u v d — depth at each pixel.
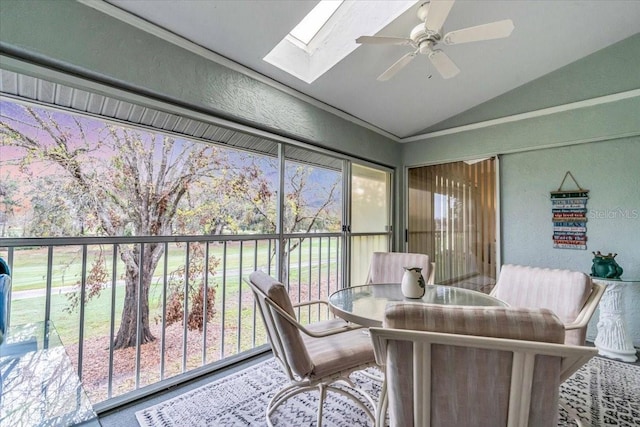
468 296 1.94
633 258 2.79
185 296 2.28
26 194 2.30
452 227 3.89
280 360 1.55
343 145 3.37
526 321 0.82
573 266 3.07
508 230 3.47
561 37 2.71
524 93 3.35
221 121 2.31
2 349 1.37
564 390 2.05
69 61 1.57
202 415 1.78
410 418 0.93
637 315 2.77
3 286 1.33
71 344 2.41
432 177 4.10
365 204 3.86
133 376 2.63
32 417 1.01
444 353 0.86
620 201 2.86
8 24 1.42
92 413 1.05
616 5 2.42
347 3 2.37
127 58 1.77
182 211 3.43
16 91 1.64
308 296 3.37
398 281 2.70
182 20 1.87
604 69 2.91
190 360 3.03
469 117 3.74
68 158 2.55
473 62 2.88
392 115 3.59
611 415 1.78
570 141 3.08
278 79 2.60
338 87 2.85
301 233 3.07
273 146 2.92
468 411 0.87
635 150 2.80
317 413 1.79
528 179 3.36
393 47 2.46
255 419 1.74
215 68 2.20
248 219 3.88
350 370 1.55
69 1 1.58
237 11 1.86
